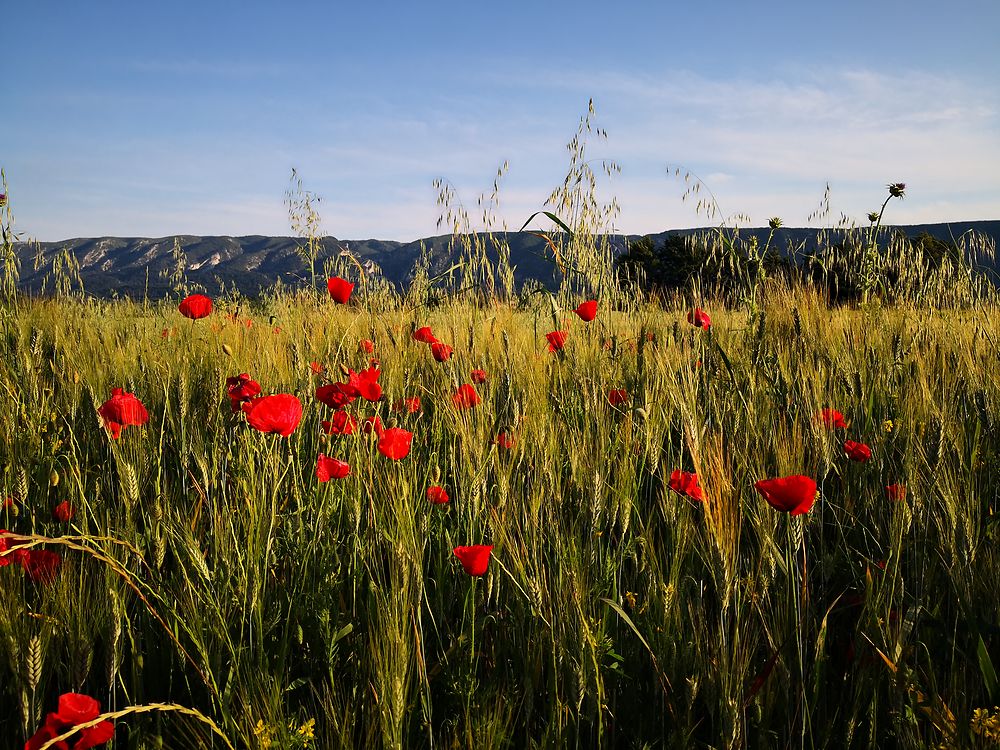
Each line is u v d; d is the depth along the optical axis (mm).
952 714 1338
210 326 4527
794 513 1531
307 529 2004
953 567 1685
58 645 1542
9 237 4781
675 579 1695
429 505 2059
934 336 4168
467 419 2375
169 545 1789
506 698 1480
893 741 1522
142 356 3629
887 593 1655
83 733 1136
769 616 1690
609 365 3471
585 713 1539
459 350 3543
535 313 4934
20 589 1579
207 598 1555
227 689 1423
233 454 2246
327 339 3939
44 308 6191
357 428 2186
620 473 2016
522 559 1678
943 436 2139
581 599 1497
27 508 2059
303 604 1780
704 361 3320
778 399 2799
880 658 1564
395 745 1270
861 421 3027
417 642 1440
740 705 1386
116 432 2014
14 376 3070
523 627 1698
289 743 1308
